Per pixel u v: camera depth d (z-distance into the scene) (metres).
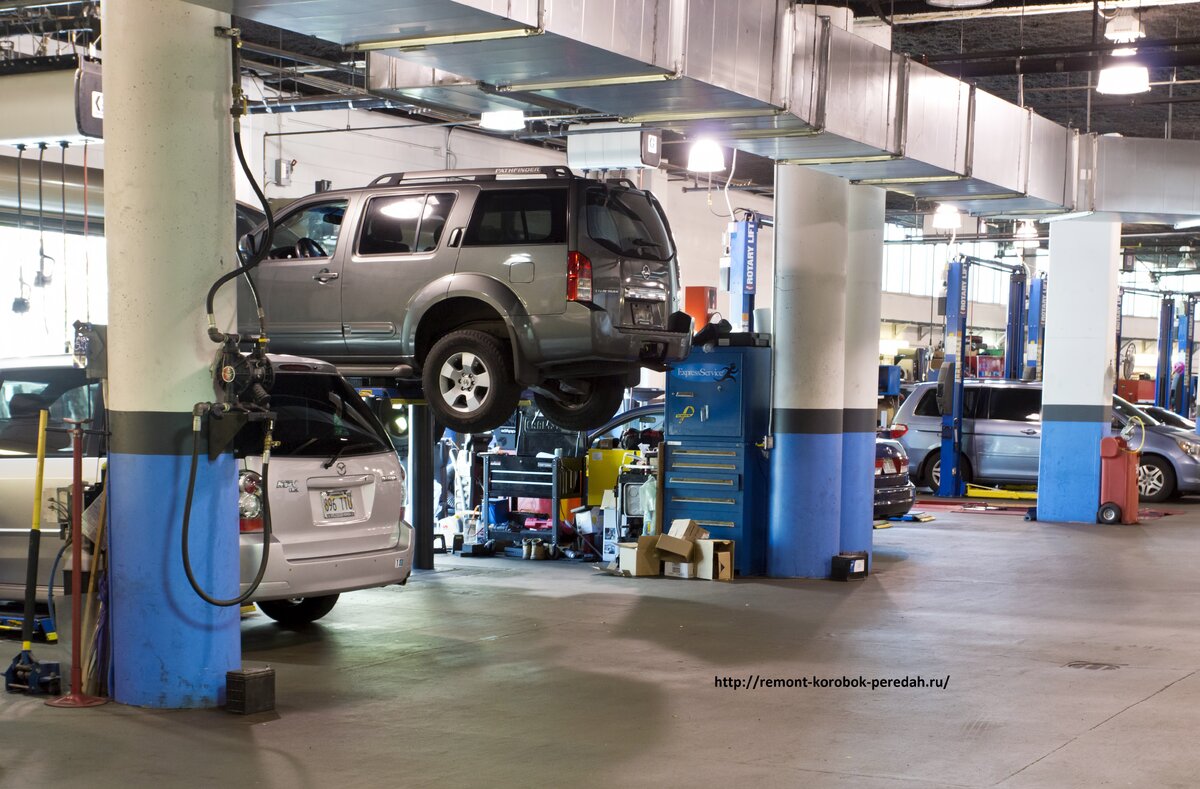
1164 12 15.05
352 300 10.02
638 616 8.93
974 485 20.23
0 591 7.64
